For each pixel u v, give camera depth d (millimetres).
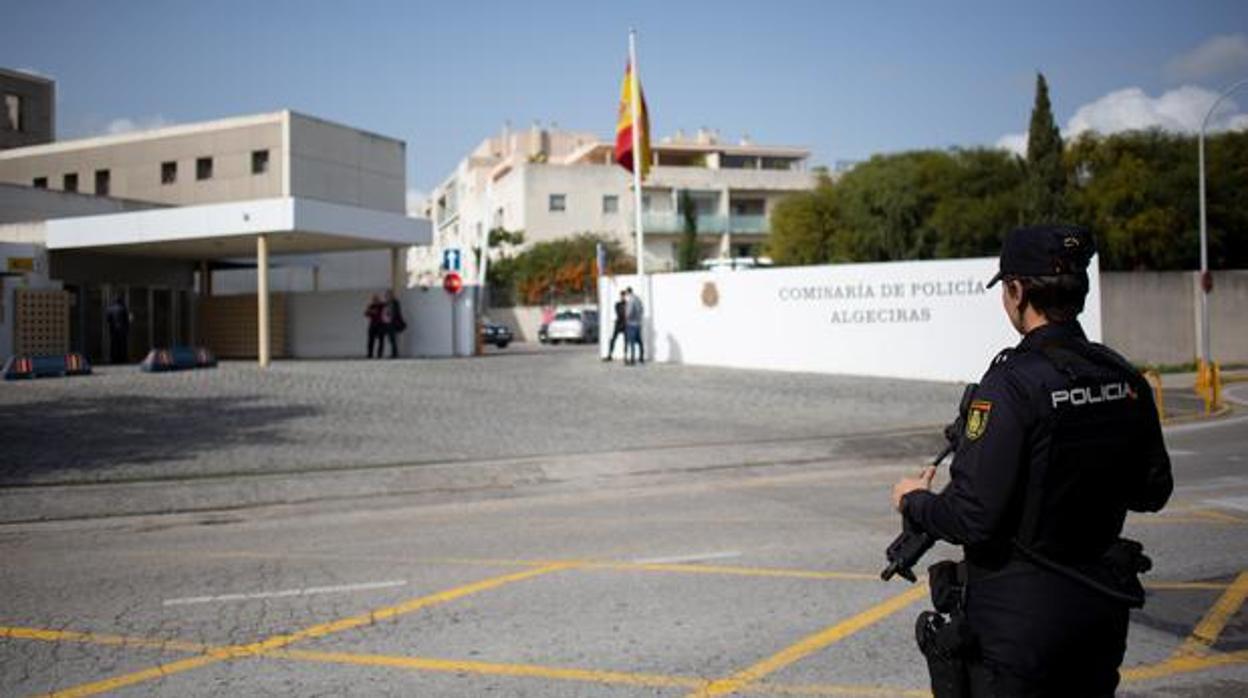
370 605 5980
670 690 4457
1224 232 37156
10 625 5617
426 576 6723
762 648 5043
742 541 7773
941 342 21203
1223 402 19469
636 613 5715
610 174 69562
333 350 31141
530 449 12758
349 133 46875
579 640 5211
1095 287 20594
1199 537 7574
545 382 20766
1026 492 2295
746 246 71062
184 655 5051
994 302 20844
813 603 5887
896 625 5434
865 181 48406
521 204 68250
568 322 45812
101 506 9531
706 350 24297
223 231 24406
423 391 19078
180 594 6309
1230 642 5062
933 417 15922
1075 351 2367
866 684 4512
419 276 81812
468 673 4711
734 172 71188
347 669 4797
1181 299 29703
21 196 33500
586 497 10305
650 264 68938
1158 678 4555
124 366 25547
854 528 8281
